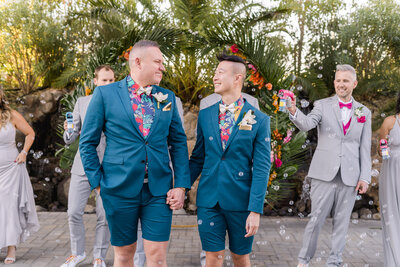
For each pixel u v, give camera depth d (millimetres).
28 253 4000
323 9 7617
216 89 2285
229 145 2209
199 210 2291
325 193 3248
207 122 2299
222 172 2215
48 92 7410
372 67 7141
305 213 6164
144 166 2123
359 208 6336
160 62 2180
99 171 2178
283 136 4395
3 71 7637
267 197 4520
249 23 6637
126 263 2305
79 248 3438
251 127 2188
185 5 6656
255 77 4535
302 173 6621
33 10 7570
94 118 2145
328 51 7363
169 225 2219
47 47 7535
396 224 3379
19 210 3799
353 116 3264
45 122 7371
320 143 3350
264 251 4164
